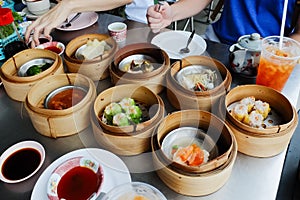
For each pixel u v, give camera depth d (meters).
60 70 1.01
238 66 1.02
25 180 0.76
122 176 0.74
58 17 1.23
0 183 0.75
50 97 0.92
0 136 0.88
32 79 0.95
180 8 1.41
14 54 1.13
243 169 0.77
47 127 0.84
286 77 0.93
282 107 0.86
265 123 0.84
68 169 0.75
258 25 1.44
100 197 0.70
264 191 0.72
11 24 1.14
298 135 1.14
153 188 0.69
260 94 0.89
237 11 1.46
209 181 0.67
